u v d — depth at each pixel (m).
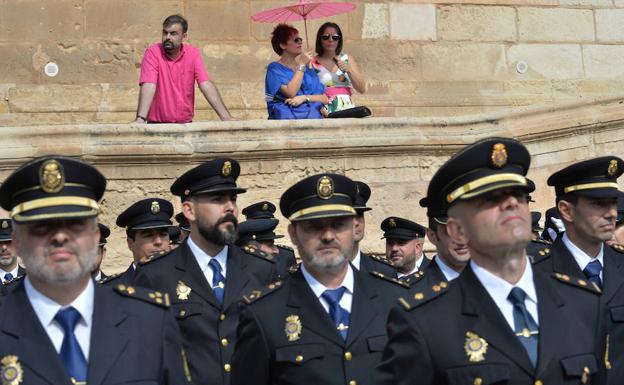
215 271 6.70
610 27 14.34
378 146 9.95
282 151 9.70
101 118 12.61
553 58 14.12
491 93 13.85
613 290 5.88
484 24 13.96
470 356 3.98
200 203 6.69
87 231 4.14
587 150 10.65
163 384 4.23
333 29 10.88
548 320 4.05
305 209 5.39
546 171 10.53
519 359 3.96
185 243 6.78
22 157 9.26
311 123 9.86
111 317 4.21
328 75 10.84
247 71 13.13
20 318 4.14
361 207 7.23
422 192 10.08
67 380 4.04
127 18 12.85
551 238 8.20
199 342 6.39
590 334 4.11
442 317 4.08
